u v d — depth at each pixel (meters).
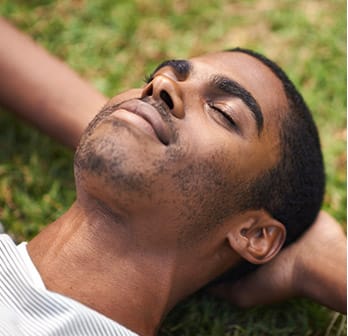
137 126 0.55
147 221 0.57
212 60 0.61
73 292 0.58
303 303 0.70
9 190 0.77
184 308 0.70
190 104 0.57
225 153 0.57
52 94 0.75
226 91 0.59
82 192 0.59
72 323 0.55
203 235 0.59
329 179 0.78
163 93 0.56
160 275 0.59
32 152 0.79
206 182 0.57
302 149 0.63
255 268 0.66
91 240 0.58
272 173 0.60
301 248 0.66
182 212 0.57
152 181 0.55
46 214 0.75
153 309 0.60
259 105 0.60
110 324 0.55
